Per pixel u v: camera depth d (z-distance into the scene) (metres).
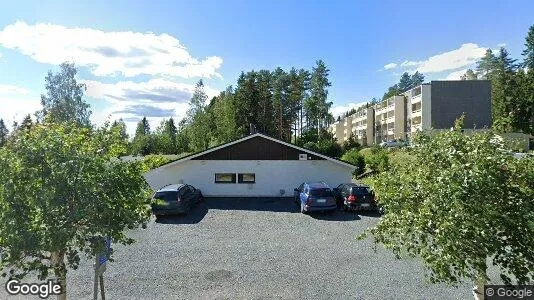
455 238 5.23
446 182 5.51
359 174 34.69
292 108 73.56
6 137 6.06
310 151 25.16
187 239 14.60
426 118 57.88
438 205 5.61
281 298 9.12
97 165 6.00
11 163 5.76
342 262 11.72
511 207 5.50
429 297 9.12
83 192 5.75
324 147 48.16
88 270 11.11
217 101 77.19
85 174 5.96
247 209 20.89
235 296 9.24
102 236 6.11
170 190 18.92
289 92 72.38
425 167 6.44
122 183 6.27
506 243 5.58
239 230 16.06
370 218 18.28
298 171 25.31
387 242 6.91
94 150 6.55
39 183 5.78
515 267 5.58
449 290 9.51
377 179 7.45
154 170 25.06
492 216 5.25
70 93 35.66
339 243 13.89
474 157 5.57
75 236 6.04
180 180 25.20
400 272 10.80
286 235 15.15
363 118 89.88
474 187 5.25
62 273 6.27
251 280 10.28
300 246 13.55
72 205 5.87
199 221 17.89
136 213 6.63
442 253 5.61
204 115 63.41
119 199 6.25
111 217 6.01
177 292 9.52
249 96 67.31
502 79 70.00
